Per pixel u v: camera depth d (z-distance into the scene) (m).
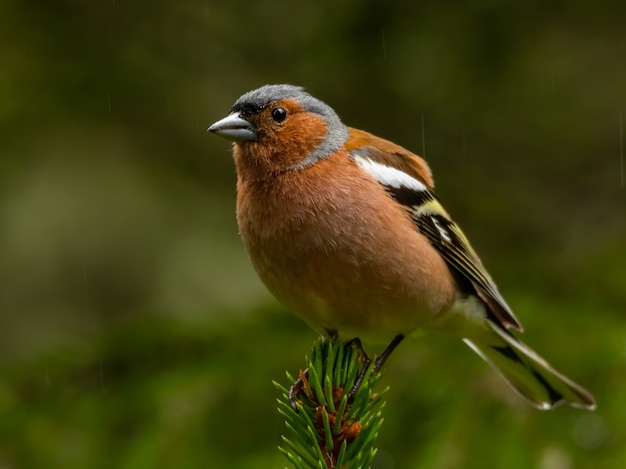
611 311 8.22
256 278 13.06
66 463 7.05
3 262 13.09
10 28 11.72
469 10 11.47
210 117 12.17
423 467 6.65
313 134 6.50
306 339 8.14
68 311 13.20
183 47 12.01
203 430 7.30
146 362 7.99
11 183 12.48
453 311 7.29
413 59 11.62
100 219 13.21
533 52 11.57
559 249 11.04
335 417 5.05
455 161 11.92
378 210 6.20
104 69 11.74
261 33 12.02
